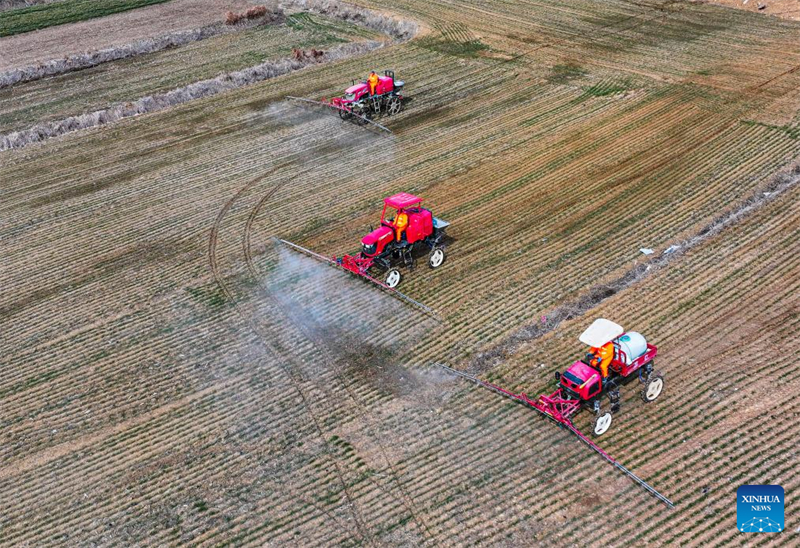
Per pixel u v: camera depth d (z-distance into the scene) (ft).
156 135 115.96
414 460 58.44
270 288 79.87
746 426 59.41
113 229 92.38
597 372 58.23
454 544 51.47
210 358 70.64
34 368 70.95
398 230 76.74
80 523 55.21
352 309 76.07
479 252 83.97
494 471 57.06
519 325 72.54
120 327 75.56
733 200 91.15
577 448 58.65
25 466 60.49
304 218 92.58
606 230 86.79
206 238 89.61
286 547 52.06
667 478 55.47
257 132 115.24
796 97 115.75
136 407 65.57
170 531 53.93
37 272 84.99
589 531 51.75
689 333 70.03
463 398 64.23
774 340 68.28
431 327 72.95
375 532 52.75
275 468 58.54
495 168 102.01
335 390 65.98
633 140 107.04
